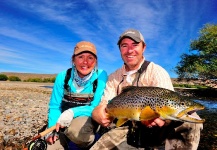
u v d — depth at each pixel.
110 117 0.97
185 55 10.45
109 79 1.17
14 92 6.23
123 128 1.09
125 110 0.89
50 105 1.26
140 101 0.86
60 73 1.25
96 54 1.20
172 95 0.84
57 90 1.24
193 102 0.83
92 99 1.21
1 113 2.76
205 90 9.32
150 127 0.98
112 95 1.13
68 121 1.13
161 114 0.84
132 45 1.04
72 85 1.21
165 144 1.05
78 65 1.16
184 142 1.01
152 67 1.04
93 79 1.21
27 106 3.58
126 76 1.09
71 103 1.22
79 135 1.16
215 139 1.93
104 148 1.05
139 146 1.05
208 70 9.44
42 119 2.52
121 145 1.06
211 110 4.37
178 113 0.82
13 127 2.04
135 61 1.04
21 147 1.52
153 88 0.88
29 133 1.87
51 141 1.18
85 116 1.17
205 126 2.54
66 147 1.27
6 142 1.59
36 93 6.39
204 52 9.70
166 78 1.01
